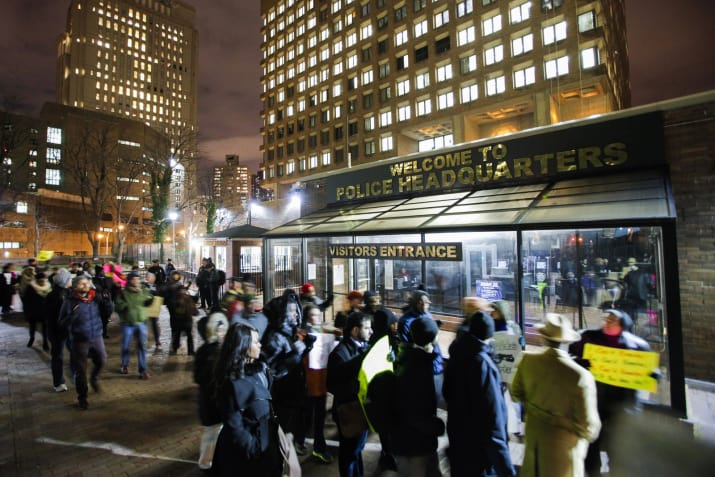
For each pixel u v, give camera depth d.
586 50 30.16
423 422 3.04
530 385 3.04
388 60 44.38
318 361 4.51
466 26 37.03
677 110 7.34
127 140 60.66
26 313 9.16
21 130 37.94
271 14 61.91
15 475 4.06
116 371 7.48
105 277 11.21
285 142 58.19
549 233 11.64
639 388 3.77
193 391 6.48
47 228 53.62
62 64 125.62
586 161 8.45
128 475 4.09
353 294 5.83
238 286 8.54
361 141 47.16
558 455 2.80
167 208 36.75
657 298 8.55
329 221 11.95
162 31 136.00
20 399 6.13
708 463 3.79
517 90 33.31
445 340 9.99
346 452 3.64
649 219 5.67
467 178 10.46
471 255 12.74
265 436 2.73
